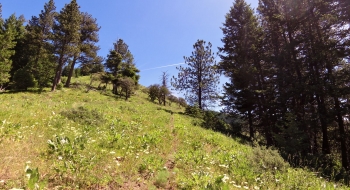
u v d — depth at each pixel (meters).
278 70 19.52
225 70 25.31
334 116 14.22
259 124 20.31
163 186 4.51
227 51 25.45
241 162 7.22
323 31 16.66
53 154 4.72
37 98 20.44
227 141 12.25
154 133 9.34
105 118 11.37
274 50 22.25
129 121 12.39
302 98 17.00
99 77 36.97
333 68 16.45
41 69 32.12
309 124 15.16
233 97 22.22
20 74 26.31
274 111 18.22
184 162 6.20
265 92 19.19
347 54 14.09
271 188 5.28
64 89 30.25
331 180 7.44
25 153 4.70
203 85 32.66
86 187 3.78
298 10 18.00
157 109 25.19
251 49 22.33
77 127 8.32
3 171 3.67
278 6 20.12
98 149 5.75
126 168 4.93
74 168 3.96
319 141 20.31
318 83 15.04
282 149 11.83
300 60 17.72
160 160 5.89
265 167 6.72
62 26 28.92
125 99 30.69
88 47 34.88
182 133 11.26
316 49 16.02
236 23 24.78
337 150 18.48
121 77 35.03
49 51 31.14
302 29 18.66
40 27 34.00
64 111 10.66
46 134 6.39
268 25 23.14
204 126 17.91
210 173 5.54
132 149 6.49
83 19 36.81
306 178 6.32
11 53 26.14
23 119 8.23
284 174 6.45
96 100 24.12
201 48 33.47
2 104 12.29
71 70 35.12
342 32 15.41
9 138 5.42
